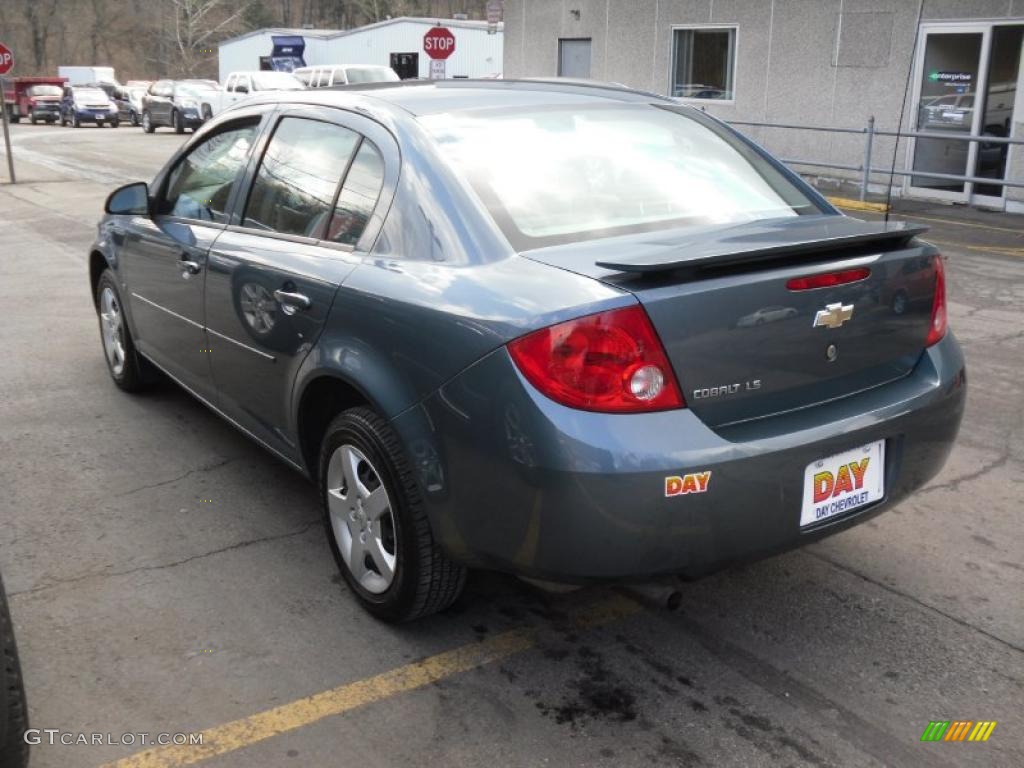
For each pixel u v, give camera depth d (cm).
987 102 1277
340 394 342
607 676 305
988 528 402
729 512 268
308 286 338
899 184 1408
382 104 356
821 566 373
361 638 325
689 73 1661
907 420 302
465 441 276
